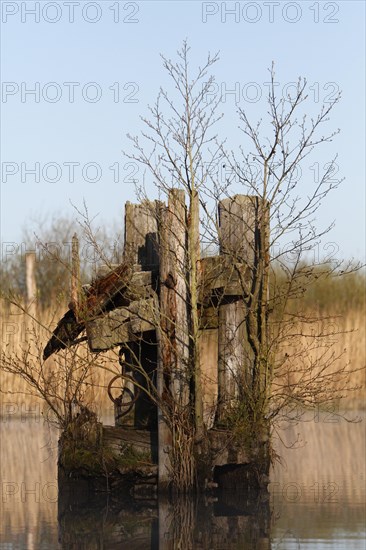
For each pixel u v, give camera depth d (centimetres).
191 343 1361
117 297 1408
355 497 1357
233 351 1418
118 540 1091
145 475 1349
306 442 1952
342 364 2658
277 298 1491
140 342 1398
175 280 1341
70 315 1439
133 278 1384
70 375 1461
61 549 1040
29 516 1247
